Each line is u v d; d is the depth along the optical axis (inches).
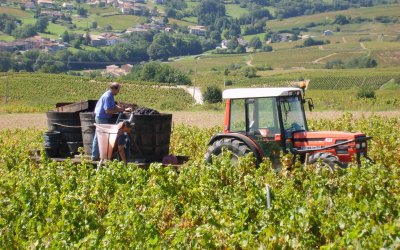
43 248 512.1
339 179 660.7
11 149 1054.4
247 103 797.2
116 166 746.8
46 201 631.2
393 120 1523.1
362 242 442.3
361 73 6727.4
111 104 808.9
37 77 6033.5
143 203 618.5
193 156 1024.2
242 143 787.4
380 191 586.6
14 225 591.2
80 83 5979.3
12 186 733.9
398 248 426.6
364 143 766.5
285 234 486.9
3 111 3004.4
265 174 730.8
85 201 658.8
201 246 471.2
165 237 506.6
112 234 505.4
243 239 480.4
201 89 5915.4
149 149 814.5
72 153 883.4
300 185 693.9
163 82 6501.0
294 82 6481.3
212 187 664.4
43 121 2297.0
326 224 498.3
